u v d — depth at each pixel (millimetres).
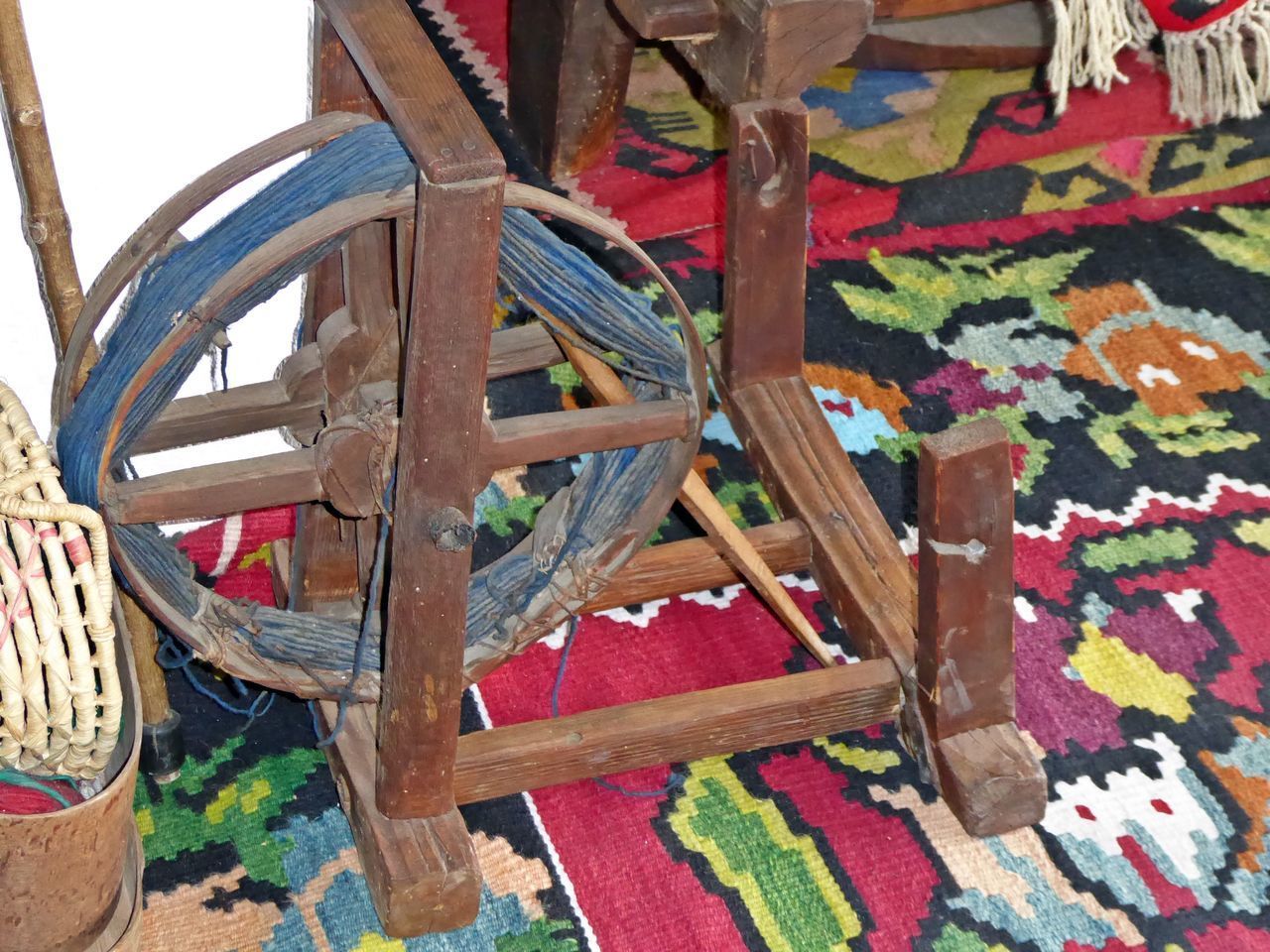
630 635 2260
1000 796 1970
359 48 1477
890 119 3229
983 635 1912
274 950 1849
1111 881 1986
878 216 3008
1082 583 2373
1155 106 3258
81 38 1903
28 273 2025
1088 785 2100
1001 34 3334
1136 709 2199
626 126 3162
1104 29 2695
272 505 1668
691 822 2021
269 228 1512
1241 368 2764
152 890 1901
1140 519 2480
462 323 1448
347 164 1521
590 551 1847
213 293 1442
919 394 2676
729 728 1983
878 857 1997
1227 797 2092
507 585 1899
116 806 1562
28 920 1589
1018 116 3238
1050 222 3039
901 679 2041
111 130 2002
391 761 1773
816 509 2217
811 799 2059
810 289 2859
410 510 1568
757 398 2357
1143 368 2752
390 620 1660
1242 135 3230
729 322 2322
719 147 3121
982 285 2891
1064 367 2742
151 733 1973
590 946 1877
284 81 2070
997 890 1970
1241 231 3051
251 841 1966
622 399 1935
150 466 2342
